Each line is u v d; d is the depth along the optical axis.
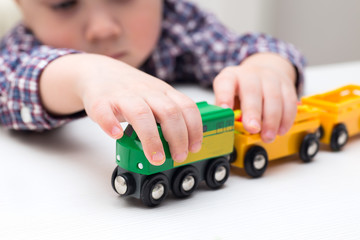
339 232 0.34
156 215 0.35
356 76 0.73
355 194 0.39
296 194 0.38
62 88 0.45
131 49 0.62
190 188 0.38
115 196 0.38
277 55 0.62
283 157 0.45
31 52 0.56
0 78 0.55
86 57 0.47
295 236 0.33
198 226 0.34
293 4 1.19
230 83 0.45
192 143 0.36
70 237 0.33
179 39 0.74
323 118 0.46
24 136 0.51
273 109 0.42
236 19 1.21
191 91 0.67
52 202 0.37
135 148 0.36
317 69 0.78
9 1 0.85
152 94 0.37
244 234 0.33
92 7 0.59
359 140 0.49
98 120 0.37
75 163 0.44
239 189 0.39
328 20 1.12
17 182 0.40
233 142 0.39
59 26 0.59
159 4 0.66
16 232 0.33
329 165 0.43
